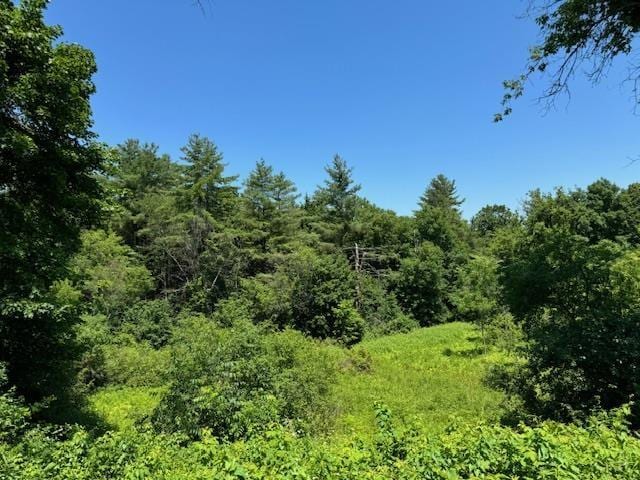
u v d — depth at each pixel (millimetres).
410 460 4543
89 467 5770
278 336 15094
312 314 32906
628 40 7488
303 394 12328
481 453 4406
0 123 9438
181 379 10312
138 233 35938
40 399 11578
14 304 9406
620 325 9328
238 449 5402
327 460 4453
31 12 10125
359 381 18906
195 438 9516
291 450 5129
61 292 17922
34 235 10633
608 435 4996
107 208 12695
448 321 41031
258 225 37250
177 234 34062
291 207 40156
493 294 23922
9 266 10297
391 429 5582
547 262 11578
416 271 39781
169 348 12055
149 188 41562
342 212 44812
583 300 11047
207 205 36250
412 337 30359
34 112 10227
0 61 9102
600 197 37375
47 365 11344
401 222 47469
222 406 9617
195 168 36438
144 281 31359
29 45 9859
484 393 16344
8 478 5176
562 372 10086
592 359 9305
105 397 17234
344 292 33375
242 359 10953
